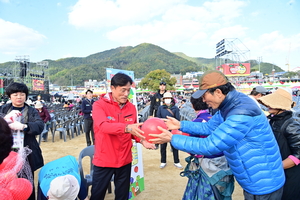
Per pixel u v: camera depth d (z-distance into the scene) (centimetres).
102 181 217
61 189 170
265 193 155
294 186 194
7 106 243
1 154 120
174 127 210
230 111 155
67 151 617
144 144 233
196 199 204
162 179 405
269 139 156
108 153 212
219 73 161
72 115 1035
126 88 209
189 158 221
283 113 203
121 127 185
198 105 251
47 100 3806
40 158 246
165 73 6009
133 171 319
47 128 750
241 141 154
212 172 199
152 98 674
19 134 215
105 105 215
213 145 149
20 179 150
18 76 3662
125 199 233
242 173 159
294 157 189
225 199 208
